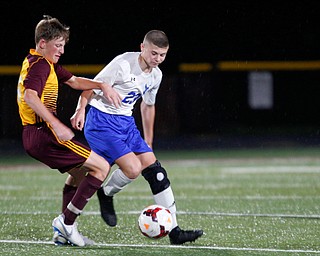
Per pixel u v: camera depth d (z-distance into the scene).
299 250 16.52
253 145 51.50
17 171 38.16
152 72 18.25
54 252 16.16
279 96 63.03
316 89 62.97
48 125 16.30
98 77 17.81
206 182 32.25
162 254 15.95
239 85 62.16
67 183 18.25
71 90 52.50
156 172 17.58
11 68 55.12
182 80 59.47
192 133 59.50
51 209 24.00
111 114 18.06
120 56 18.03
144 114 19.22
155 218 16.36
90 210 23.77
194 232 17.17
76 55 62.97
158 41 17.20
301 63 59.41
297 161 41.19
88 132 18.23
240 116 62.53
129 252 16.17
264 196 27.23
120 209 24.06
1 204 25.30
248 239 18.06
